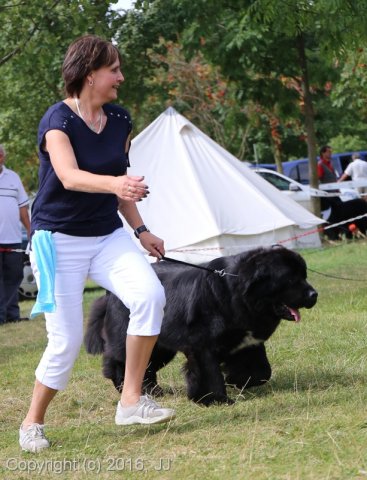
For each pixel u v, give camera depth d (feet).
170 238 65.72
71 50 21.54
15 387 32.89
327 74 90.02
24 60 73.51
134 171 67.62
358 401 24.63
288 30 59.93
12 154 105.81
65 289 22.02
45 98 98.48
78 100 21.70
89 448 22.66
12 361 38.91
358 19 57.00
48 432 24.86
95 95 21.59
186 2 78.02
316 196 84.74
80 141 21.48
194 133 70.44
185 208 66.49
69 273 22.06
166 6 86.48
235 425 23.63
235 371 27.99
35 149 103.86
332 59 65.26
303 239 79.00
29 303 69.31
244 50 84.17
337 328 37.04
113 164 21.90
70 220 21.83
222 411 25.45
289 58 86.63
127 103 93.40
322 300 46.96
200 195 66.54
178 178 67.46
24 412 28.53
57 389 22.70
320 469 18.70
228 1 80.18
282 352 33.35
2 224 54.34
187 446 21.94
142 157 68.44
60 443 23.49
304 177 122.21
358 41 59.93
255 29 77.36
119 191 19.90
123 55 86.99
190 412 25.88
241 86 90.02
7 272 55.36
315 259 71.26
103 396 29.45
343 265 66.08
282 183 92.84
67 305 22.09
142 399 22.54
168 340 27.40
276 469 19.11
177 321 27.07
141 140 69.41
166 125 70.33
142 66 91.04
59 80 90.33
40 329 50.72
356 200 85.61
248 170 72.33
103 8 70.33
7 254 54.85
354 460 19.02
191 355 26.86
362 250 74.28
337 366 30.27
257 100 90.89
